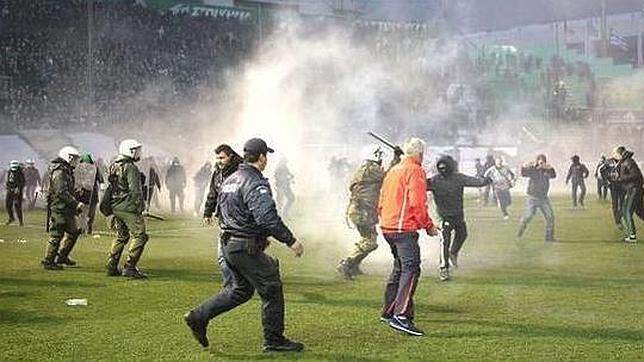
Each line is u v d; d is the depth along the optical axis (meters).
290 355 6.61
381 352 6.67
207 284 10.44
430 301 9.02
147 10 49.31
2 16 43.62
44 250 14.49
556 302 8.90
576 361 6.32
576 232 17.09
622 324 7.70
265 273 6.62
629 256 12.98
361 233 10.80
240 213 6.59
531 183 15.51
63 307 8.82
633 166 15.23
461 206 11.10
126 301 9.20
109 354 6.71
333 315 8.25
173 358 6.56
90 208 17.00
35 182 26.42
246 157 6.72
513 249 14.11
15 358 6.59
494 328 7.55
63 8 45.62
